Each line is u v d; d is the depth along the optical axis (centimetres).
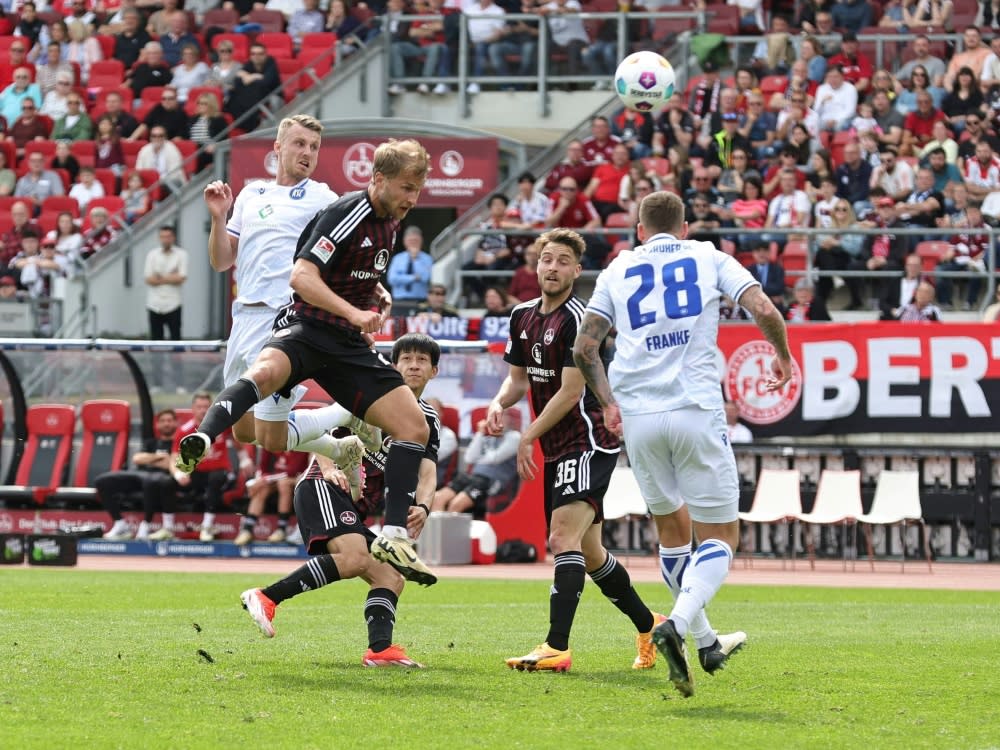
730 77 4884
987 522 3725
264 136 4816
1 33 6112
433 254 4475
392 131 4850
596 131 4503
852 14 4988
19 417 4025
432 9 5272
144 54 5572
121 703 1316
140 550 3831
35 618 2131
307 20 5612
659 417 1395
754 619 2305
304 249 1470
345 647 1778
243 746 1128
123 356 3872
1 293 4778
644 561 3791
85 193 5131
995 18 5025
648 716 1298
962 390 3728
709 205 4234
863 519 3566
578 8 5222
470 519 3628
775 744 1166
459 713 1294
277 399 1605
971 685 1516
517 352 1697
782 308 4028
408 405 1502
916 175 4269
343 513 1608
